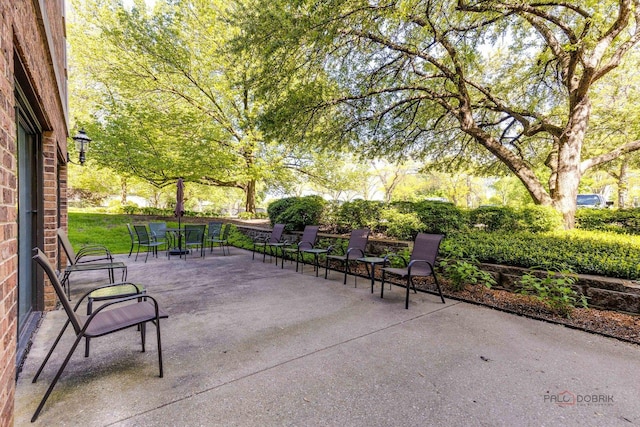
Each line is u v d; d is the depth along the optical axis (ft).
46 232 11.85
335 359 8.26
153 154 37.91
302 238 23.91
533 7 17.46
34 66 7.23
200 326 10.55
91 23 37.17
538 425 5.75
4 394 4.61
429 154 33.94
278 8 16.92
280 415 6.00
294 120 22.31
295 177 52.01
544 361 8.17
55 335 9.75
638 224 24.75
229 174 43.57
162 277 18.17
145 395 6.60
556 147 24.09
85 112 41.88
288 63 19.25
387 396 6.64
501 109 25.26
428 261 14.07
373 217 23.07
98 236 31.30
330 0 15.46
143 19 35.94
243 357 8.34
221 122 42.96
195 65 39.99
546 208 19.67
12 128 5.22
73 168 54.49
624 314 11.09
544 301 11.69
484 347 9.00
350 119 24.49
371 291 15.05
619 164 40.78
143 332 8.77
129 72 37.88
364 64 21.84
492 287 14.56
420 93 24.61
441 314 11.80
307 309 12.39
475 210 21.01
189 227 26.73
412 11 16.42
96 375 7.39
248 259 24.76
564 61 20.84
